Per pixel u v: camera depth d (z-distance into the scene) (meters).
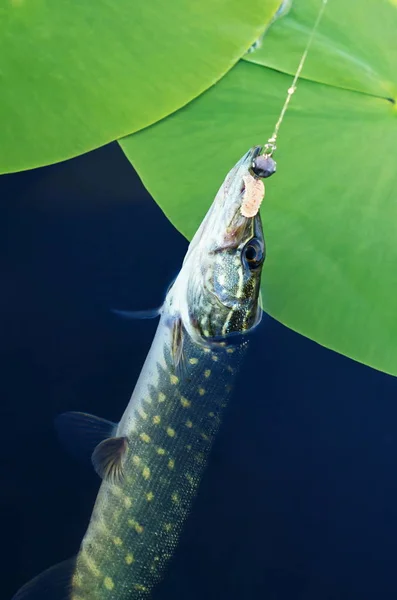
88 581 0.55
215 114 0.65
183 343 0.59
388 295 0.62
